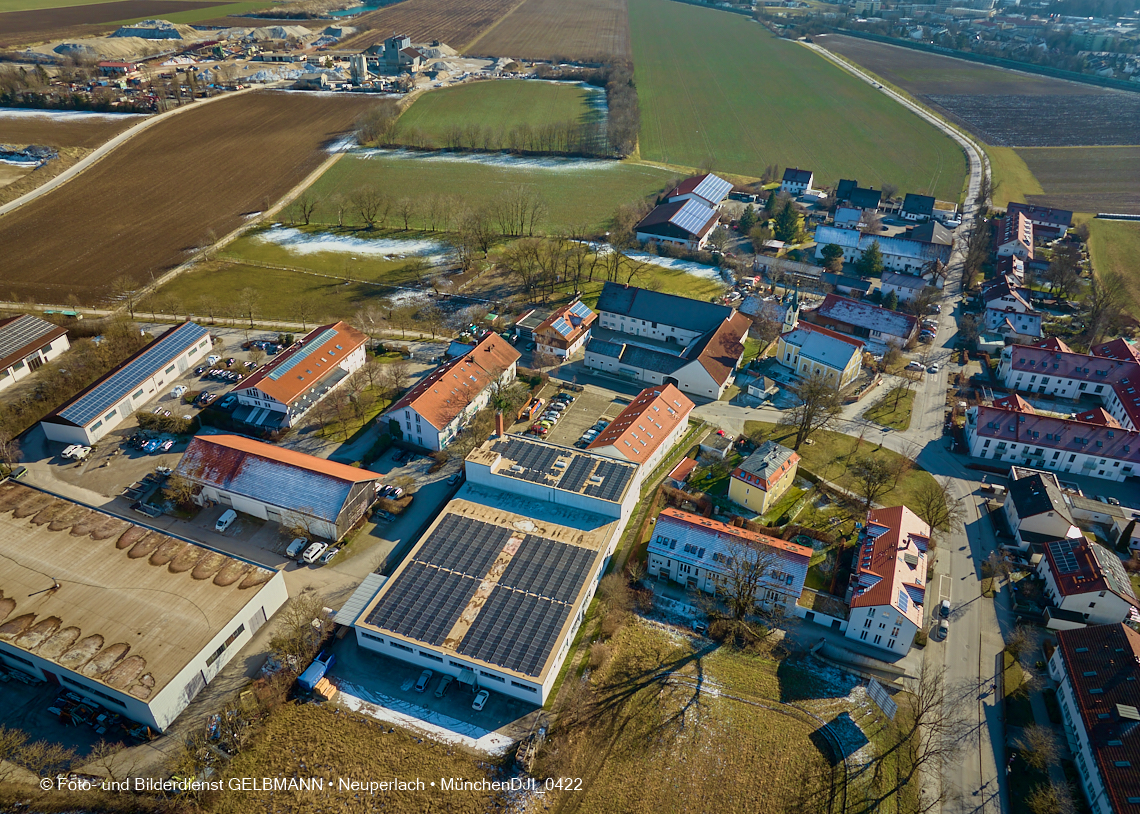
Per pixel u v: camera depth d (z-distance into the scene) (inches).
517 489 4790.8
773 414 6023.6
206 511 4827.8
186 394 5969.5
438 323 7214.6
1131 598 4025.6
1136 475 5241.1
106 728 3474.4
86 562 4094.5
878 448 5620.1
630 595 4345.5
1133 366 6141.7
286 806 3206.2
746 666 3941.9
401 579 4101.9
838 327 7249.0
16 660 3698.3
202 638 3666.3
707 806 3262.8
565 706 3661.4
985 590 4365.2
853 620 4033.0
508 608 3934.5
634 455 5083.7
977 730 3609.7
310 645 3838.6
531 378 6323.8
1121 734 3255.4
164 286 7864.2
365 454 5334.6
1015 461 5487.2
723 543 4352.9
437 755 3422.7
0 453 5098.4
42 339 6353.3
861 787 3348.9
